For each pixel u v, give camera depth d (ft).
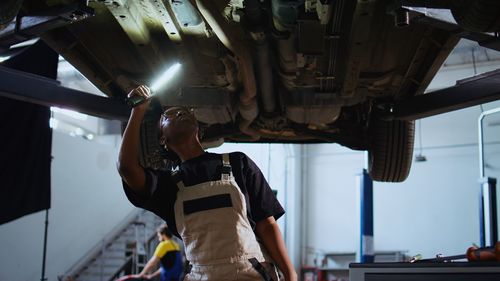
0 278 27.86
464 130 34.68
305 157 39.65
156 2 9.70
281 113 14.88
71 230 33.40
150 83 12.71
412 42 11.27
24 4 9.39
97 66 12.82
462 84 12.35
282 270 5.74
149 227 37.93
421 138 35.78
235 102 13.83
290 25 9.93
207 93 13.05
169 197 5.71
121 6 9.39
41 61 15.80
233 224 5.33
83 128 38.42
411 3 8.55
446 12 8.67
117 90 13.83
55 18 9.26
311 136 15.48
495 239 16.84
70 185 33.65
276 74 13.32
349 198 38.24
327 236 38.27
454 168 34.73
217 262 5.26
